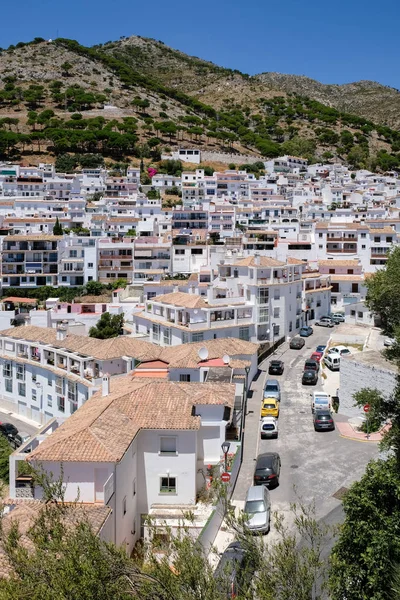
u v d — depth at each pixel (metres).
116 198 184.50
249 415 57.59
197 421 40.12
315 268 115.62
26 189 194.88
